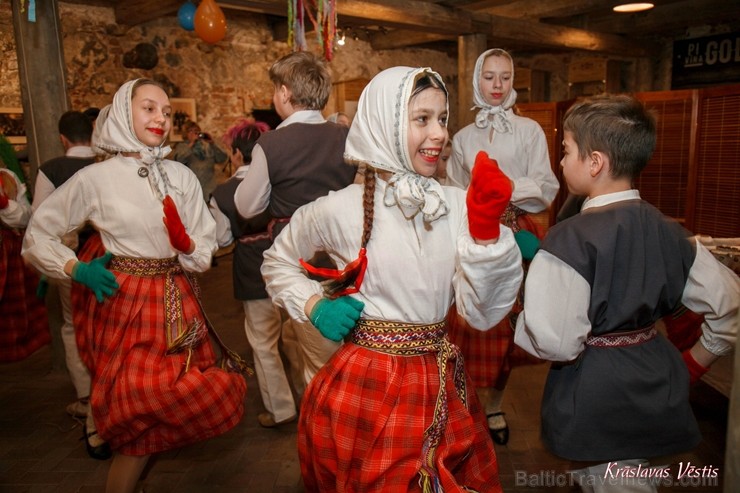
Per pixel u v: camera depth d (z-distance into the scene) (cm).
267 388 272
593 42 820
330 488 139
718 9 737
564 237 141
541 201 258
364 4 551
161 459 257
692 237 146
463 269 122
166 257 203
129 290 197
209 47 758
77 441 276
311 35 834
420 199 130
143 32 707
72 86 658
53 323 360
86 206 198
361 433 132
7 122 604
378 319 137
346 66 899
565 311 138
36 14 329
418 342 136
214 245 216
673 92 481
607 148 143
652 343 147
